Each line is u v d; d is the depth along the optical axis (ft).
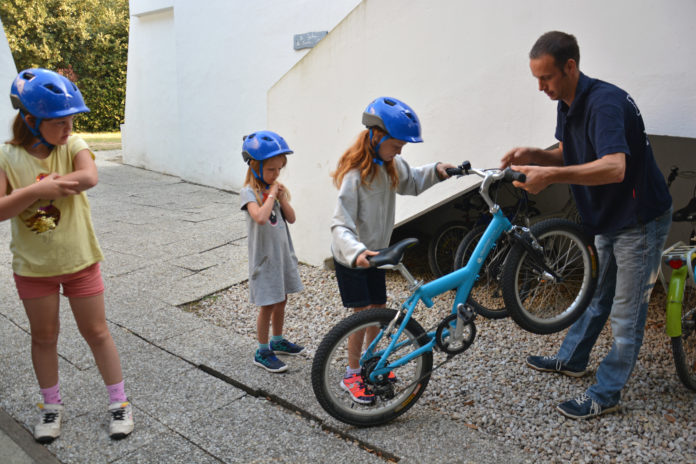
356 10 14.05
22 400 9.25
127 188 29.71
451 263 15.65
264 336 10.30
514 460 7.70
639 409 9.07
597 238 9.37
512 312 8.80
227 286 15.07
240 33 26.76
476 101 12.50
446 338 8.73
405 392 8.71
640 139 8.02
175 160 33.60
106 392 9.52
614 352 8.72
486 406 9.30
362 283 8.82
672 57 9.62
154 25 33.12
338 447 8.08
